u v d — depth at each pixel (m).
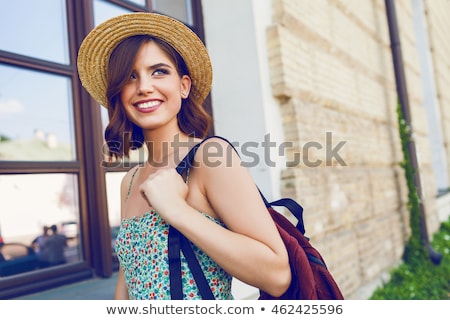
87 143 1.97
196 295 0.79
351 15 3.65
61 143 1.91
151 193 0.77
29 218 1.74
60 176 1.87
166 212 0.75
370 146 3.71
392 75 4.67
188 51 0.97
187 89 0.99
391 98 4.54
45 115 1.86
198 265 0.79
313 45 2.84
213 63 2.46
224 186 0.77
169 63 0.90
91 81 1.09
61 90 1.94
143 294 0.81
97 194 1.96
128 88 0.89
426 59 7.39
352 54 3.53
